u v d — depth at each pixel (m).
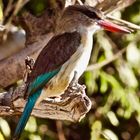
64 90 10.02
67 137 15.16
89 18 10.45
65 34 10.29
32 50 11.86
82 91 9.66
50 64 9.96
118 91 13.79
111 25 10.59
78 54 10.05
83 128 15.14
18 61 11.71
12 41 13.30
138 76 14.59
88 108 9.59
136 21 14.44
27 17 12.04
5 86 11.89
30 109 9.70
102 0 11.92
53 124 14.65
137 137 15.02
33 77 9.87
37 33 11.95
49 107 9.84
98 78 14.57
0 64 11.76
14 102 9.82
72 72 10.03
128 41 14.34
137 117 14.34
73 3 11.73
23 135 13.48
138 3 14.47
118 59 14.24
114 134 14.14
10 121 13.91
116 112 14.75
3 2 13.61
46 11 11.96
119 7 12.01
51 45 10.16
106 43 13.83
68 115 9.83
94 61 13.91
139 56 14.10
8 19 12.91
